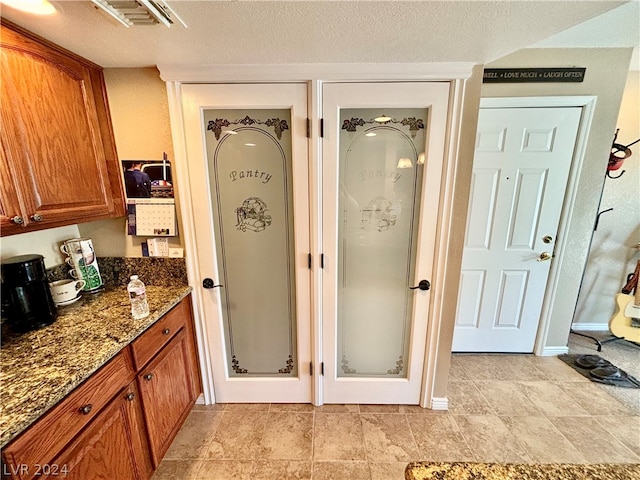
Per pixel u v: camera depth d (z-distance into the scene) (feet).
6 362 3.34
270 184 5.35
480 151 7.07
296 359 6.17
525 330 8.06
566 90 6.64
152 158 5.18
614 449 5.24
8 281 3.85
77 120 4.32
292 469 4.92
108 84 4.91
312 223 5.37
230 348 6.16
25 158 3.56
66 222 4.15
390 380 6.19
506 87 6.68
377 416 6.00
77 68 4.31
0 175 3.29
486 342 8.21
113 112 5.01
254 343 6.12
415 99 4.83
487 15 3.28
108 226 5.49
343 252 5.64
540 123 6.84
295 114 4.95
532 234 7.48
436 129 4.92
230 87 4.87
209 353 6.07
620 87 6.60
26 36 3.53
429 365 5.97
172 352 5.11
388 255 5.64
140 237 5.54
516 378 7.15
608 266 8.82
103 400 3.56
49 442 2.87
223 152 5.23
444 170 5.07
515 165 7.09
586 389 6.76
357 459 5.09
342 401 6.32
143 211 5.36
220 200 5.43
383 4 3.05
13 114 3.42
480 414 6.05
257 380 6.25
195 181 5.25
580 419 5.91
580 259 7.52
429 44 3.99
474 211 7.41
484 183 7.24
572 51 6.45
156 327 4.63
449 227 5.28
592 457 5.09
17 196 3.47
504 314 8.00
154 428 4.56
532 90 6.67
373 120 5.05
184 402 5.54
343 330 6.03
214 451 5.25
